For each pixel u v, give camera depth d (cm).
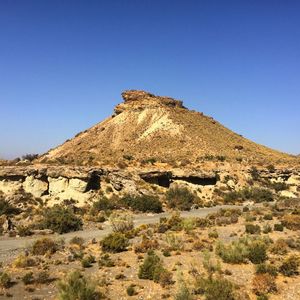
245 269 2655
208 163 9556
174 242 3322
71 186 6206
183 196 6944
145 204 6081
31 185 6144
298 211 5325
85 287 2128
